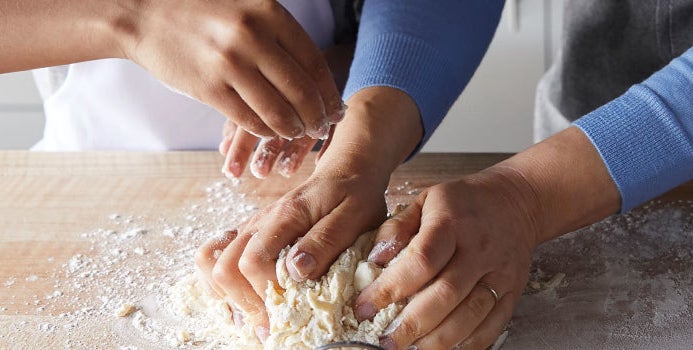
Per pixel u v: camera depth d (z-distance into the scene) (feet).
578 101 3.99
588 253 2.99
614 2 3.70
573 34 3.88
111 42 2.44
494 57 5.65
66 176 3.44
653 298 2.81
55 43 2.49
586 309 2.78
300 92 2.36
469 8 3.36
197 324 2.77
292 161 3.12
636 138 2.81
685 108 2.81
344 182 2.74
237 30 2.31
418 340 2.51
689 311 2.75
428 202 2.71
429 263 2.49
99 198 3.32
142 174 3.44
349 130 2.97
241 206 3.27
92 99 3.84
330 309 2.50
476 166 3.44
